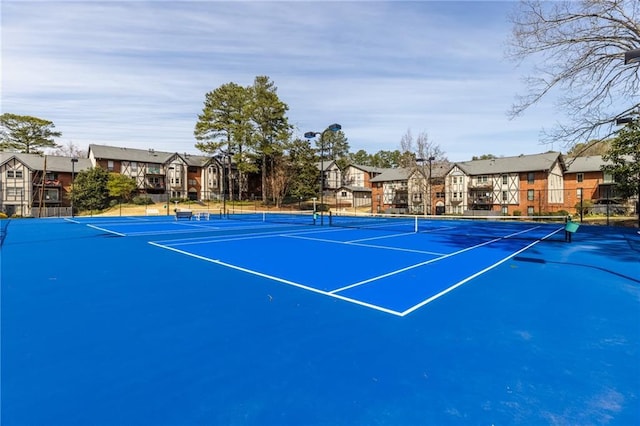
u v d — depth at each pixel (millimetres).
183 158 61875
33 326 4430
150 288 6465
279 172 53125
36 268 8414
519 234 17781
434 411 2713
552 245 13086
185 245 13133
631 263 9164
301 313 5047
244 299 5754
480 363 3496
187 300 5676
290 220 31500
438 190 55562
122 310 5125
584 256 10375
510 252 11289
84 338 4051
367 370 3344
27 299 5676
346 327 4480
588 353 3725
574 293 6168
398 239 15391
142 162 57500
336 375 3250
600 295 6035
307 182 57000
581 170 47094
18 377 3145
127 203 50688
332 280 7168
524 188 47938
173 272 7969
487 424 2562
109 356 3590
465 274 7797
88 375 3195
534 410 2732
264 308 5266
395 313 5051
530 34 15227
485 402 2836
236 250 11711
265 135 53938
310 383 3104
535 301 5676
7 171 49125
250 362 3488
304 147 57625
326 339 4082
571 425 2557
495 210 50344
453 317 4879
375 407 2760
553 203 46562
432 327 4488
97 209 48375
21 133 63688
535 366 3436
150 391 2947
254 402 2812
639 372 3326
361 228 22234
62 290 6277
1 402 2756
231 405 2768
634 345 3926
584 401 2854
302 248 12250
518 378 3207
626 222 24062
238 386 3041
